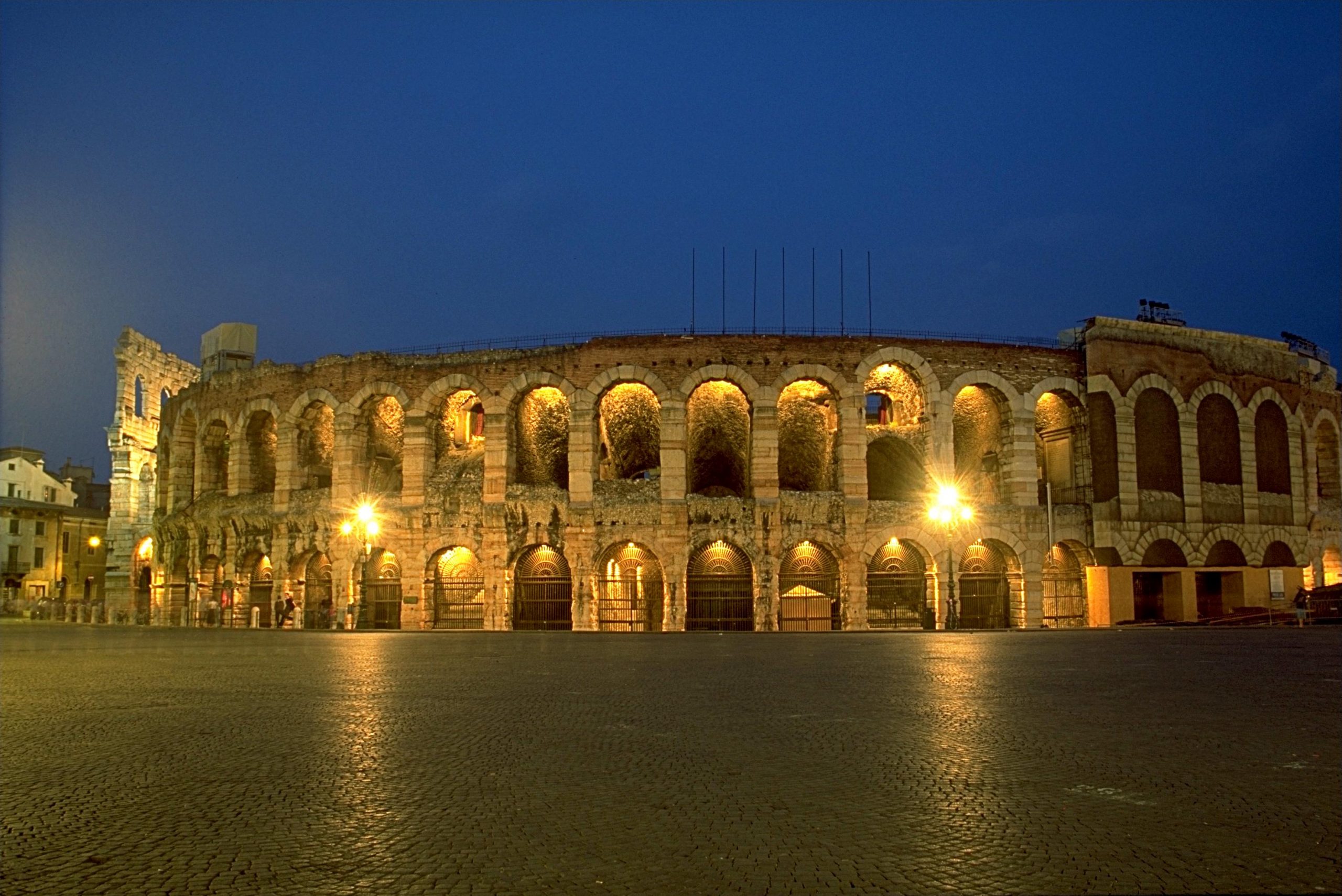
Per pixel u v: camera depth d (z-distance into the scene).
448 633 44.97
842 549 48.38
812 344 49.69
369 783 10.98
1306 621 48.66
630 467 59.69
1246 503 54.91
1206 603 52.91
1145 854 8.26
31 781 11.18
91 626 57.62
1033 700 17.86
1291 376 58.22
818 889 7.46
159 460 66.75
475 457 53.34
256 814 9.67
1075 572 52.81
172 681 22.00
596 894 7.38
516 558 50.03
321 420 58.06
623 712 16.52
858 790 10.51
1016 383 51.22
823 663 26.36
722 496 59.72
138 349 76.50
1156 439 52.78
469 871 7.91
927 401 50.00
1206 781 10.91
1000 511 49.97
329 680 22.28
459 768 11.78
